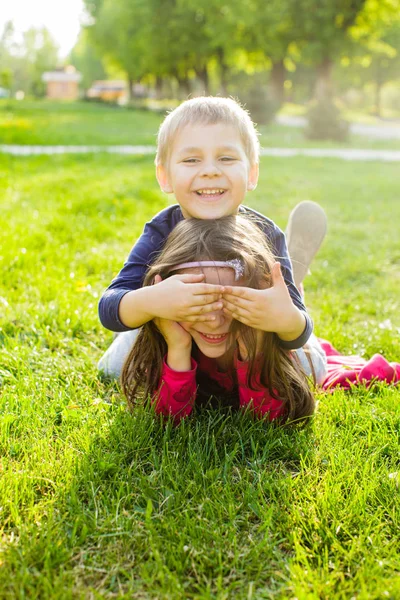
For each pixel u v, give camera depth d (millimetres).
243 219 2135
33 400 2334
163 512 1747
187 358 2104
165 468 1889
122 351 2576
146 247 2309
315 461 1990
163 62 35125
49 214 5949
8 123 19719
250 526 1723
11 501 1738
